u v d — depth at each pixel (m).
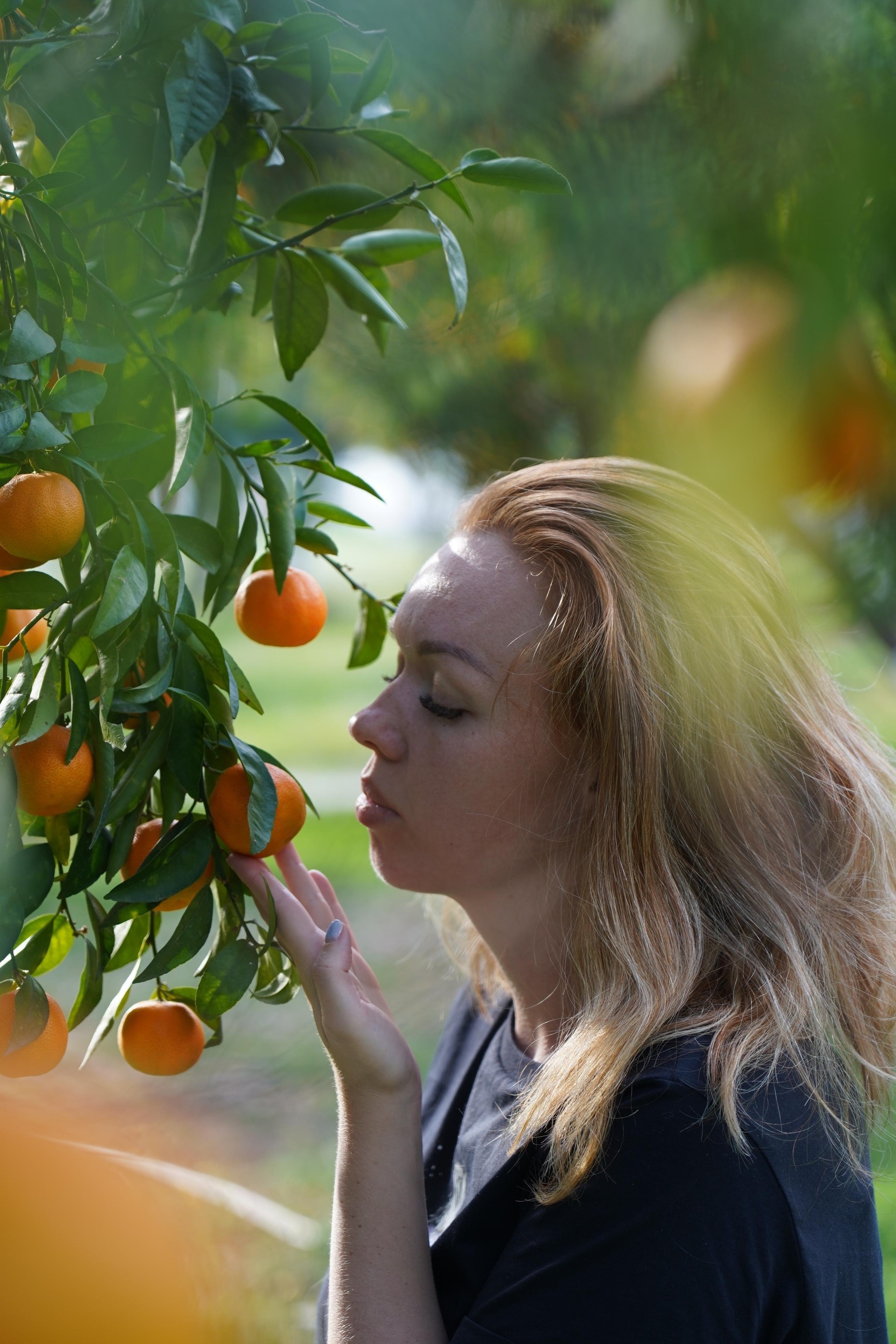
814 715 1.06
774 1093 0.85
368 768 1.06
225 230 0.80
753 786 0.99
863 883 1.05
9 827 0.69
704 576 1.01
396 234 0.98
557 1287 0.82
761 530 1.32
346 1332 0.90
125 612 0.67
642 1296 0.79
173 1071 0.86
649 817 0.96
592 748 0.98
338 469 0.86
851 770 1.06
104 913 0.79
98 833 0.70
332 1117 2.84
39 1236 0.51
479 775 0.98
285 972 0.93
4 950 0.69
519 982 1.09
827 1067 0.90
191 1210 0.94
